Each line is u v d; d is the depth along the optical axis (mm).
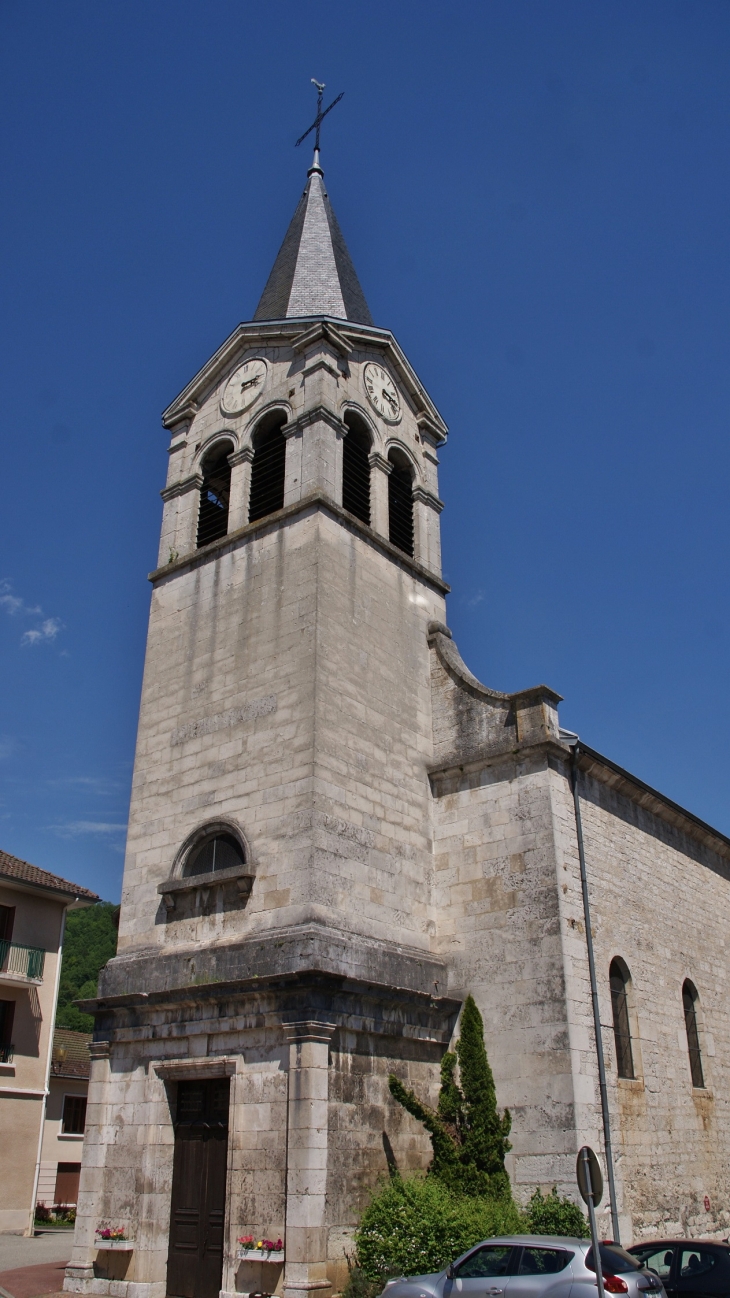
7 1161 26703
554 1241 11008
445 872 18312
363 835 17000
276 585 18844
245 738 17875
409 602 20734
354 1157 14445
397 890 17359
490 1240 11375
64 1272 17672
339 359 21484
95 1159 16578
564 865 17203
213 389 23219
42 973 29234
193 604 20359
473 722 19281
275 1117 14297
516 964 16734
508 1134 15695
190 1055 15891
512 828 17781
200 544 21703
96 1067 17250
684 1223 17578
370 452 21672
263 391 21844
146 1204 15492
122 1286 15188
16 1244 23828
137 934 17938
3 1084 27234
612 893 18875
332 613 18203
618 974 18500
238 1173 14461
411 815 18359
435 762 19344
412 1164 15531
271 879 16156
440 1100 15836
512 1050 16219
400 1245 13141
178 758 18969
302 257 24984
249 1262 13695
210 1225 14914
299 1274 13047
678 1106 18906
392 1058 15836
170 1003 16172
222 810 17609
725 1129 20500
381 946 16297
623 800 20547
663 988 19922
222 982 15297
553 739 17938
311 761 16531
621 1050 17797
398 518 22172
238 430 21875
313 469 19625
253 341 22578
